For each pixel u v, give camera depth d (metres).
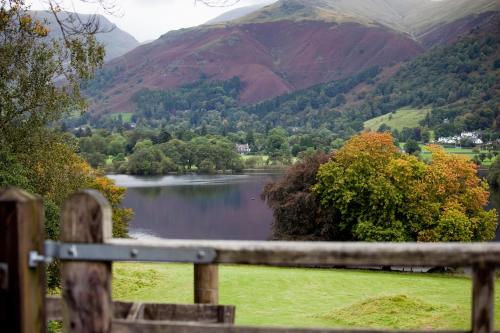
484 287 2.76
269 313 17.81
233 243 2.94
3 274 2.88
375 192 37.22
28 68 19.94
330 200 41.03
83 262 3.00
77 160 25.94
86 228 2.99
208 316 3.58
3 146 19.25
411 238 39.31
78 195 2.98
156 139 178.88
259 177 137.75
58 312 3.74
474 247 2.75
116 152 173.50
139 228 79.75
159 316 3.62
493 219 38.66
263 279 24.67
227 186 119.62
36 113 20.41
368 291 21.89
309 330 2.96
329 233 42.22
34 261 2.92
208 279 3.75
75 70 19.42
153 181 130.88
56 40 19.45
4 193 2.89
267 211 91.69
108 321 3.03
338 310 15.12
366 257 2.81
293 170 45.25
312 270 29.17
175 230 77.88
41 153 20.94
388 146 41.12
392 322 13.27
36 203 2.97
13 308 2.89
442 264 2.78
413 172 38.72
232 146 169.75
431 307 13.98
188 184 124.06
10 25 19.20
